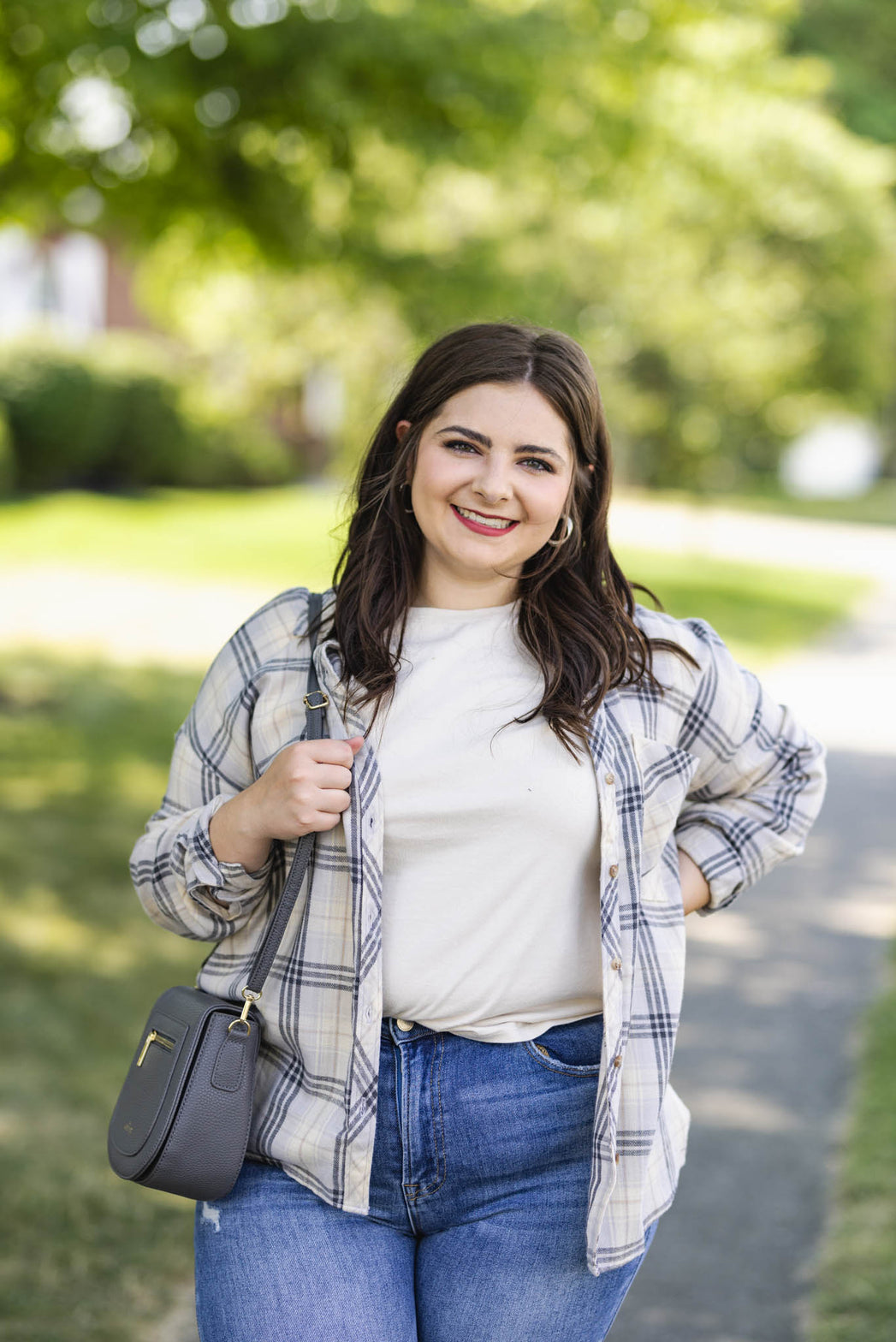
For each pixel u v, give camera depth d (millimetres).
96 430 24344
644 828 1977
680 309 21906
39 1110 4238
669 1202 2023
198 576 17125
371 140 8406
